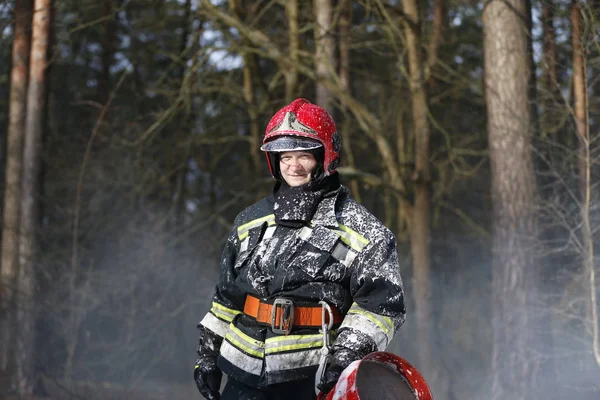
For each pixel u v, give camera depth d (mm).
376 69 14844
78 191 10406
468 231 16188
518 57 7988
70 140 14531
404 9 10805
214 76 12719
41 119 10289
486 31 8172
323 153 2643
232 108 13555
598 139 7254
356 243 2533
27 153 10234
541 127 8055
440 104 13102
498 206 7953
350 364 2277
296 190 2623
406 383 2377
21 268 9898
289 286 2545
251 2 14375
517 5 8039
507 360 7688
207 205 14500
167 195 13461
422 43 10711
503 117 7973
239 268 2684
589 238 6883
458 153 12422
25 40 10672
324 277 2521
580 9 7109
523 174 7883
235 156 17406
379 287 2467
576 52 7262
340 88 10531
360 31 12164
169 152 13484
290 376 2504
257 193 14383
